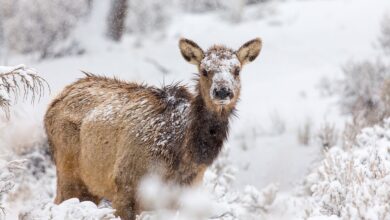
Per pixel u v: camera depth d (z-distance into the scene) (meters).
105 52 53.72
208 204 16.47
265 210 15.20
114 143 18.91
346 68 45.31
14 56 54.53
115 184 18.58
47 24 54.16
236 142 35.91
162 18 66.88
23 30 54.34
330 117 38.19
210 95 17.86
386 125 25.03
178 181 18.12
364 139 23.92
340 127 34.69
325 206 17.50
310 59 54.56
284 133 36.34
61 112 20.72
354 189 17.00
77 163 20.20
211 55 18.75
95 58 51.38
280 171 23.77
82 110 20.23
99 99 20.11
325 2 78.19
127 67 49.28
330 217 15.96
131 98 19.56
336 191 17.52
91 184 19.81
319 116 38.78
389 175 16.92
